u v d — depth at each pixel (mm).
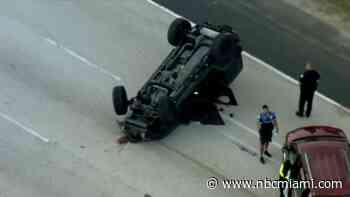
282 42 89938
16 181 74688
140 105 78188
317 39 90125
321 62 87188
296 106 82312
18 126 80812
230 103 82375
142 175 75062
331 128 73000
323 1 94938
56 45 91188
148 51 89938
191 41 83000
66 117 81812
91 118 81750
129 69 87750
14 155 77562
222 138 79000
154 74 80438
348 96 83500
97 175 75125
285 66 87312
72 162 76625
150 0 96938
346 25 91688
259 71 86875
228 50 79562
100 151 77812
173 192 73125
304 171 67438
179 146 78312
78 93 84750
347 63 87000
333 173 66500
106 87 85500
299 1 95188
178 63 80688
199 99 80500
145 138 77812
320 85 84688
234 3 95500
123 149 78000
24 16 95250
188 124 80562
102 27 93625
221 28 83250
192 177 74625
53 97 84250
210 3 95750
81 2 96875
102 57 89438
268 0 95688
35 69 87875
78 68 88000
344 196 64625
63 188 73812
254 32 91250
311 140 70188
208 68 79250
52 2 97000
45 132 80062
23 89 85188
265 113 73812
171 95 77062
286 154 71375
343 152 68188
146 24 93625
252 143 78312
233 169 75438
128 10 95750
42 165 76375
